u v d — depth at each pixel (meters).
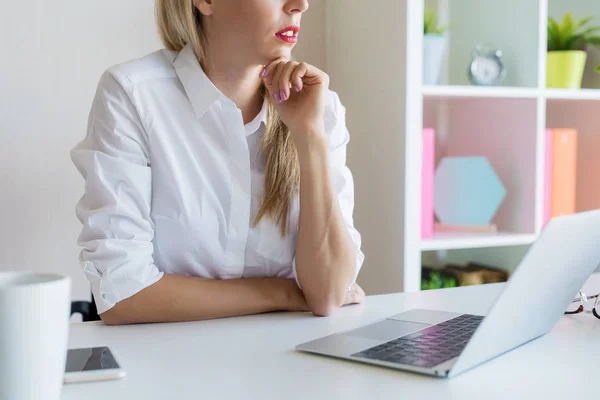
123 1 2.14
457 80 2.57
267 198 1.33
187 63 1.31
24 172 2.06
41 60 2.05
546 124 2.79
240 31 1.27
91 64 2.11
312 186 1.23
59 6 2.06
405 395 0.67
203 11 1.30
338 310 1.14
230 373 0.75
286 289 1.15
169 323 1.04
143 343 0.90
